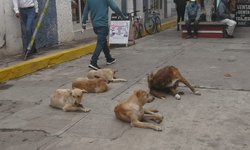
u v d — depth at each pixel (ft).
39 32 44.19
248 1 64.34
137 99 25.26
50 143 23.50
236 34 55.57
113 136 24.09
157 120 25.44
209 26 52.90
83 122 25.79
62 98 27.48
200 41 50.49
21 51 41.83
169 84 29.12
